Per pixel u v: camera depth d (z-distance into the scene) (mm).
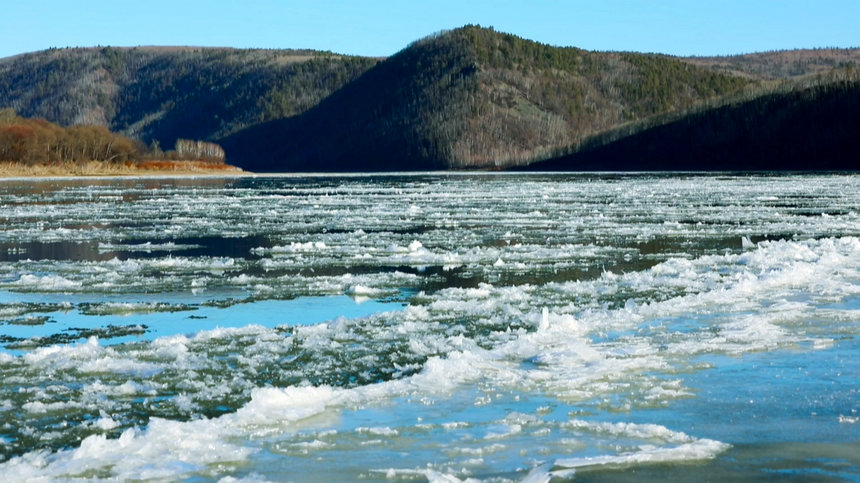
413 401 7547
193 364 8953
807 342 9438
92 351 9438
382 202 40000
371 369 8805
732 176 78938
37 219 30219
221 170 129125
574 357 8930
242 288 14406
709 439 6453
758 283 12938
